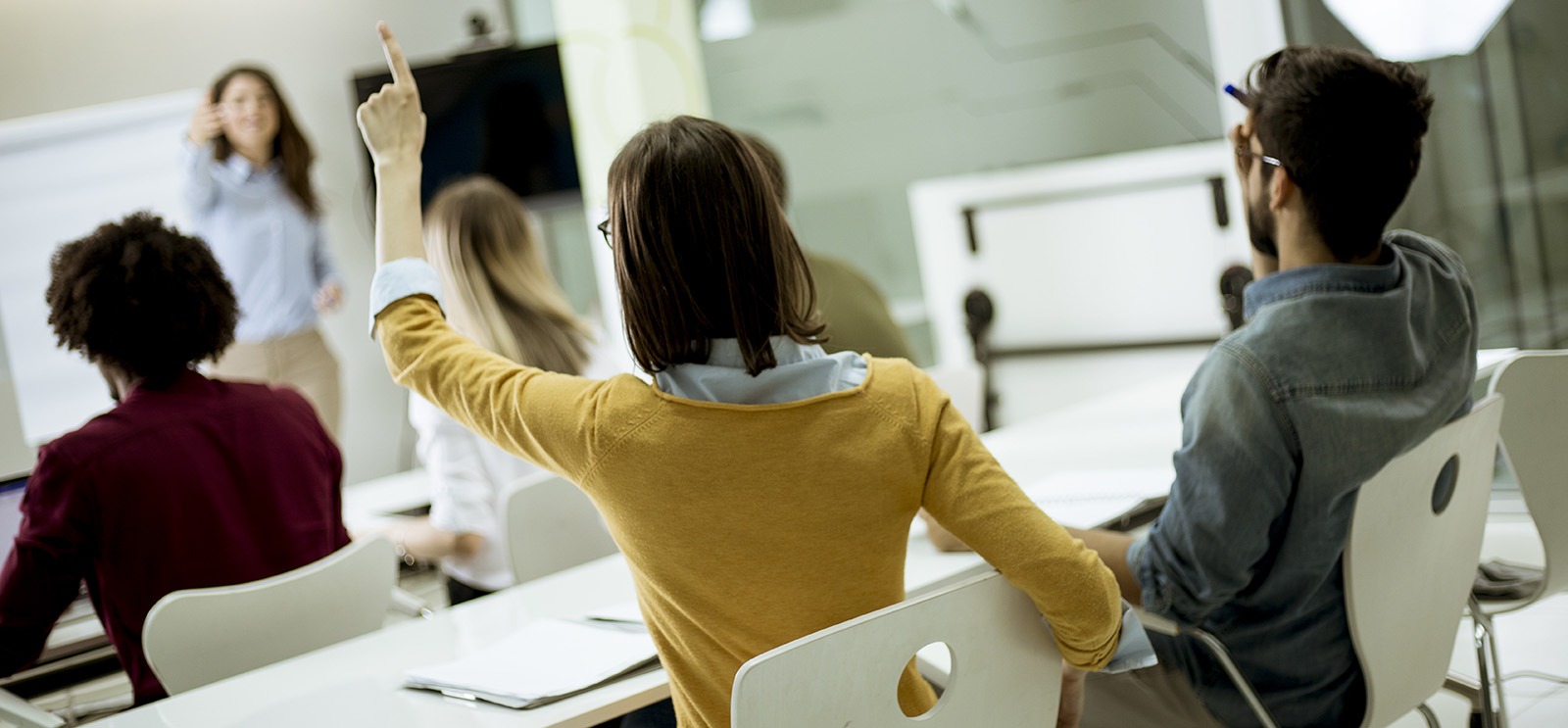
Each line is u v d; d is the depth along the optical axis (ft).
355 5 16.85
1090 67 14.33
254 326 14.70
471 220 7.63
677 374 3.40
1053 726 3.79
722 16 17.72
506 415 3.54
